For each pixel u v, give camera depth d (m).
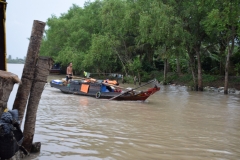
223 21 19.03
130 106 14.30
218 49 29.52
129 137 8.48
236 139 8.70
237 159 6.96
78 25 40.88
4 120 5.00
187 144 8.02
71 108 13.04
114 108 13.53
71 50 39.22
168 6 22.42
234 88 23.36
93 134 8.62
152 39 23.91
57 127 9.25
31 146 6.52
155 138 8.49
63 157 6.58
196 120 11.34
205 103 16.39
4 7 6.07
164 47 27.16
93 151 7.11
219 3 19.66
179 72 32.25
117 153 7.05
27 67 6.12
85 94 17.97
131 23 27.44
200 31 23.33
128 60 31.97
